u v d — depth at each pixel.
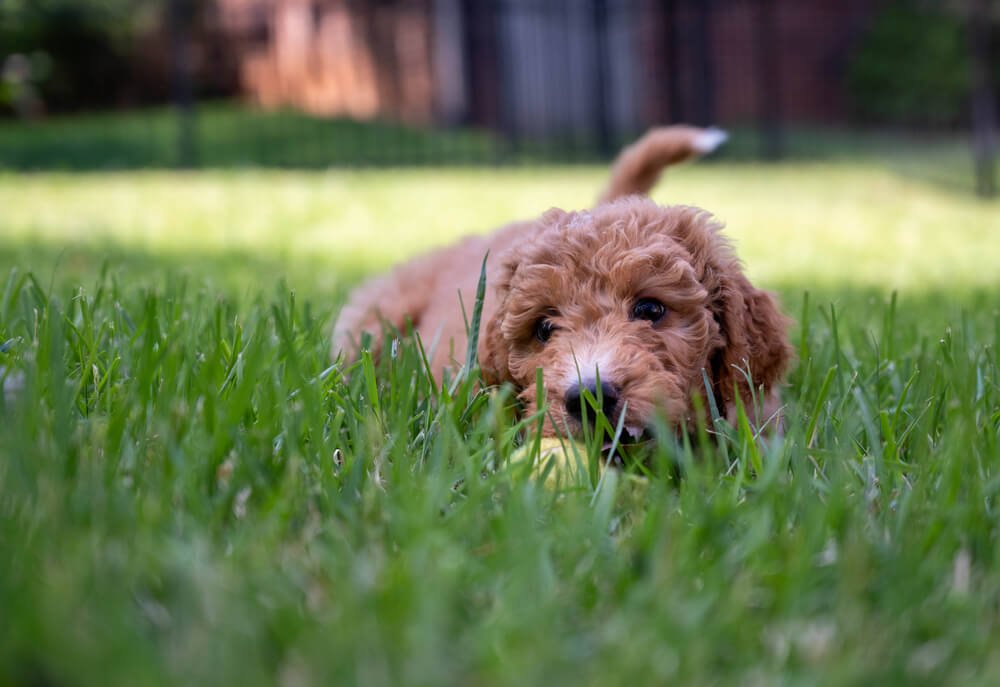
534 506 0.68
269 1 4.41
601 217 0.90
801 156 4.11
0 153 3.44
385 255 1.77
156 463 0.71
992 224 2.42
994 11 4.52
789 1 4.88
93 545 0.62
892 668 0.58
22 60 3.95
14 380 0.80
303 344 0.92
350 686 0.56
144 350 0.79
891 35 4.88
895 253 1.96
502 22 4.03
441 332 0.98
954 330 1.07
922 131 4.94
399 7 4.30
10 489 0.66
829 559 0.65
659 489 0.69
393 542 0.67
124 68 4.35
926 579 0.64
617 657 0.58
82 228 2.02
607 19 4.30
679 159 1.19
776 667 0.59
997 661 0.59
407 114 4.36
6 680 0.56
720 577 0.63
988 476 0.74
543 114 4.32
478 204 2.48
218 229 2.08
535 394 0.83
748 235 2.20
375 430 0.77
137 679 0.54
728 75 4.69
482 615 0.62
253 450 0.72
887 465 0.76
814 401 0.94
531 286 0.87
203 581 0.60
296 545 0.66
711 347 0.88
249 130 3.92
